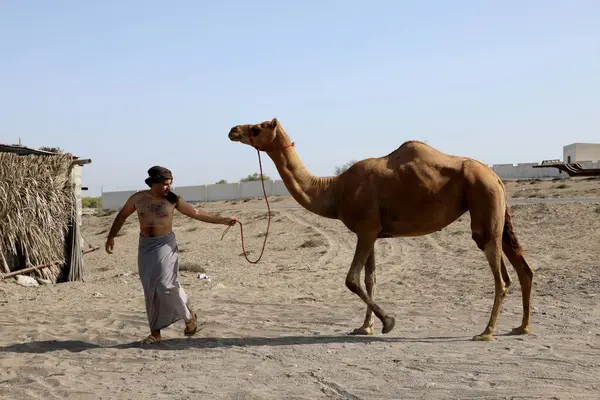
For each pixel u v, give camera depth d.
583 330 9.68
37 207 17.88
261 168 9.98
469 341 8.95
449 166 9.20
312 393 6.47
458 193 9.16
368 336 9.65
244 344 9.18
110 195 82.94
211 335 9.98
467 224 31.62
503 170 73.06
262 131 9.63
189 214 9.29
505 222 9.45
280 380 7.03
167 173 9.05
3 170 17.16
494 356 7.88
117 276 21.41
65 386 6.98
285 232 37.62
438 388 6.50
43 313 12.27
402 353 8.20
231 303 13.81
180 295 9.31
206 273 21.84
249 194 77.56
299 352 8.47
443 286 16.50
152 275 9.16
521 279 9.48
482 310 12.05
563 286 14.88
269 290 16.53
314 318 11.59
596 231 26.62
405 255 25.53
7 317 11.80
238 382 6.98
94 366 7.93
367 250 9.36
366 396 6.32
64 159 18.61
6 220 17.25
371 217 9.28
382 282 18.05
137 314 12.10
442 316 11.48
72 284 17.72
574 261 20.06
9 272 17.23
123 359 8.27
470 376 6.93
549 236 26.88
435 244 27.64
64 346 9.23
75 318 11.66
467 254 24.08
